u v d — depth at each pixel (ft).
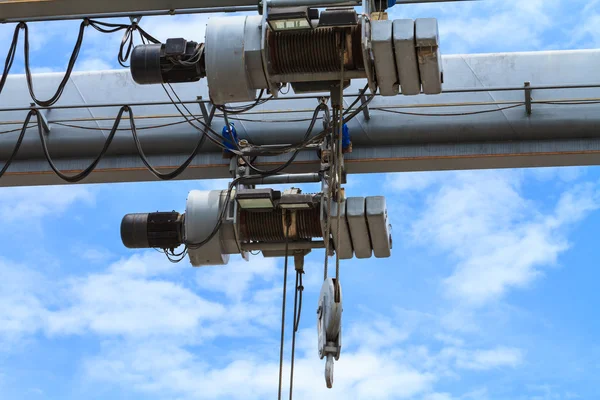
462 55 60.39
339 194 44.91
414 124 59.11
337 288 43.86
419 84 46.26
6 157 61.67
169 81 50.37
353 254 56.39
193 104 61.11
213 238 55.26
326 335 44.73
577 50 59.98
